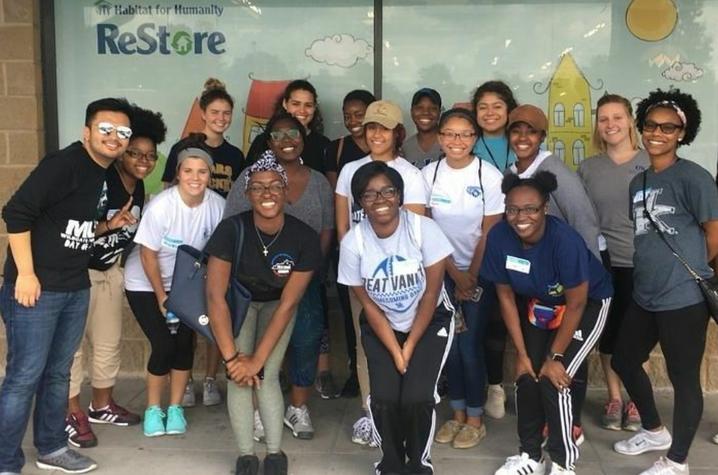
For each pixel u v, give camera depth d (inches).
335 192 172.6
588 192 176.1
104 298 171.3
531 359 147.4
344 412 188.9
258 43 211.2
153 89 213.6
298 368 170.7
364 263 142.2
